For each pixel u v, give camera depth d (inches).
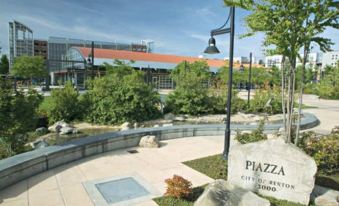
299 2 154.4
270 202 146.0
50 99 492.4
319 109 692.7
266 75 1424.7
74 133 409.1
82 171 195.2
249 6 166.1
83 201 148.0
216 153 248.7
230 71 216.7
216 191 137.2
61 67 2282.2
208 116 586.6
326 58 2010.3
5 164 169.9
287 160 149.9
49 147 212.8
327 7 155.2
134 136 271.4
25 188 163.6
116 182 175.8
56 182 173.8
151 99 534.6
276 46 170.9
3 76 228.8
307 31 159.6
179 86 612.4
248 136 216.1
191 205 141.9
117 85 502.6
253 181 159.9
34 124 227.3
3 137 205.3
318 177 182.4
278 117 573.3
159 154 243.8
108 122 482.9
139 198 151.9
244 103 657.0
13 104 205.6
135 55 1961.1
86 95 512.7
